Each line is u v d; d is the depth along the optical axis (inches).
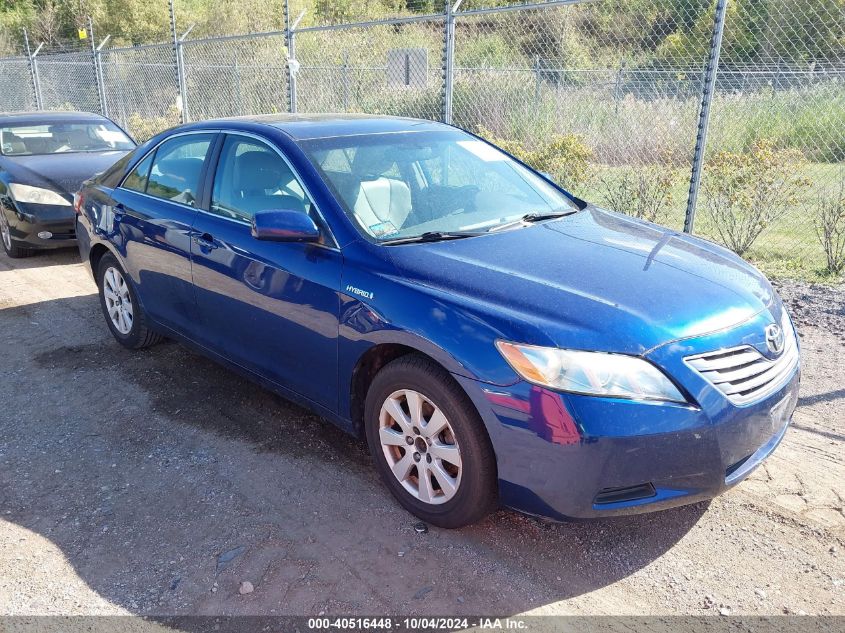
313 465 137.7
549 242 129.4
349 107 510.6
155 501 126.6
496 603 100.7
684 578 105.2
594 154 333.4
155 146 182.9
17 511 124.3
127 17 1033.5
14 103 808.3
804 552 110.0
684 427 97.9
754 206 274.7
